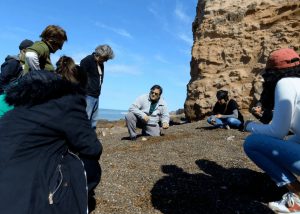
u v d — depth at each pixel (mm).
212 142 7887
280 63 3555
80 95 2939
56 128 2748
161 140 8602
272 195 4539
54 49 5578
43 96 2789
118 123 22547
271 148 3643
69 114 2795
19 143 2664
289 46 15688
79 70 3027
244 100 16188
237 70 16953
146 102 9117
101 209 4246
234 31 17938
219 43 18328
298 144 3580
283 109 3406
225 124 10031
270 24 16891
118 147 8109
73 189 2701
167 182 5133
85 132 2857
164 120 9242
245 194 4621
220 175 5391
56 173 2686
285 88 3418
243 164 5836
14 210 2432
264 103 3840
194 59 19328
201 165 5969
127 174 5547
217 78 17672
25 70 5340
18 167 2600
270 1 17141
